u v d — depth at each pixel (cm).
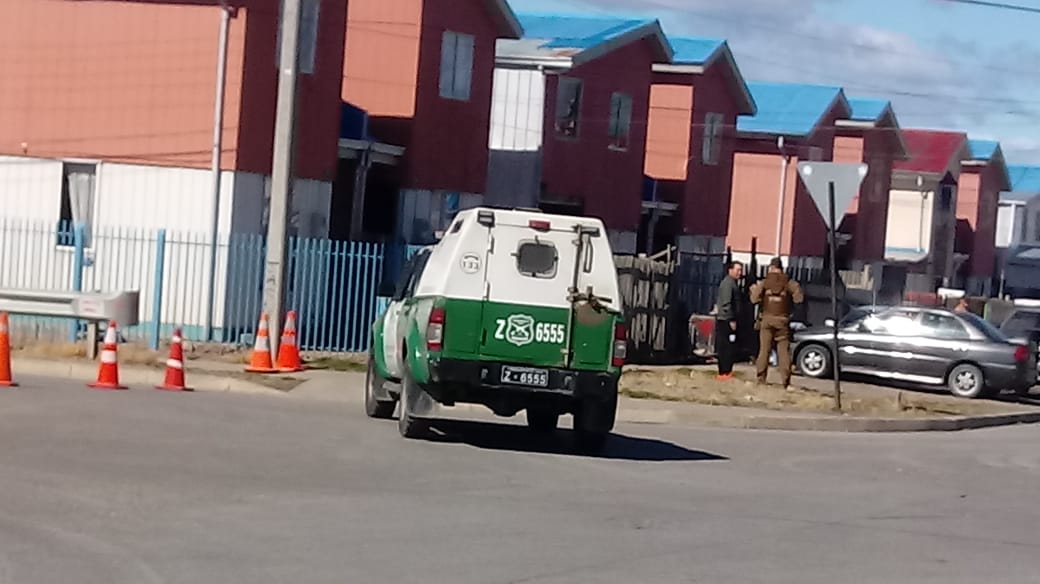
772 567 974
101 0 2692
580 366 1488
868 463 1658
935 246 6450
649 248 4609
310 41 2809
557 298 1487
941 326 2836
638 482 1352
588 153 4141
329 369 2281
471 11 3469
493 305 1474
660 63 4453
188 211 2647
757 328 2464
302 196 2820
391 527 1041
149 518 1027
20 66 2744
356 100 3356
